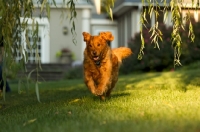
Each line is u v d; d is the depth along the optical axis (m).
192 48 16.78
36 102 6.63
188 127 3.44
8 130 3.91
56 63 19.64
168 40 16.83
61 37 20.53
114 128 3.44
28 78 5.05
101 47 5.67
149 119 4.00
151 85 9.48
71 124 3.88
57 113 4.79
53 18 20.38
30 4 5.15
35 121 4.30
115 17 22.95
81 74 18.02
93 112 4.70
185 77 11.38
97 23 22.73
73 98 6.84
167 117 4.05
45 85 12.01
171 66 16.83
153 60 16.77
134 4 19.55
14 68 5.15
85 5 20.56
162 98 5.95
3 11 4.84
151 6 5.44
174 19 5.53
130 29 20.42
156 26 5.41
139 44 17.17
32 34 5.07
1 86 8.87
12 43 5.35
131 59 17.28
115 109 4.88
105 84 5.76
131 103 5.41
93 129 3.49
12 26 5.23
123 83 10.77
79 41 20.70
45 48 20.45
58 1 20.42
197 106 4.90
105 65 5.76
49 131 3.60
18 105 6.40
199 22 17.05
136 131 3.27
